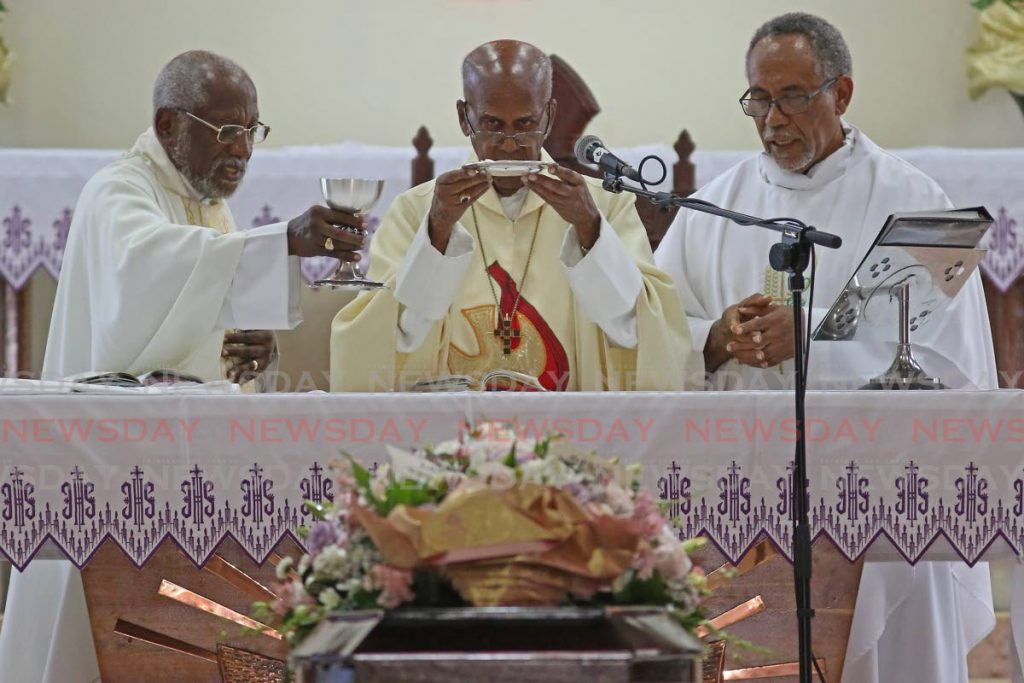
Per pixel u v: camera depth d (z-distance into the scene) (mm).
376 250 7465
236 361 7750
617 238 7035
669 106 14281
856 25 14266
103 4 14227
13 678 7348
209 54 8094
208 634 6156
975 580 8164
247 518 5867
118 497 5887
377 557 4176
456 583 4098
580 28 14266
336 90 14242
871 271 6520
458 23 14242
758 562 6227
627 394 5895
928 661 7852
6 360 12117
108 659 6191
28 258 11320
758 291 8414
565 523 4059
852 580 6227
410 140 14250
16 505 5898
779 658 6254
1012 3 13891
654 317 7047
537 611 3908
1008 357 11305
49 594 7371
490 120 6973
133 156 8086
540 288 7484
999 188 10898
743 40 14266
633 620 3879
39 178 11312
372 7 14250
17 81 14133
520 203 7633
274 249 7094
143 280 7246
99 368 7453
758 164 8719
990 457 5949
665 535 4262
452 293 6941
